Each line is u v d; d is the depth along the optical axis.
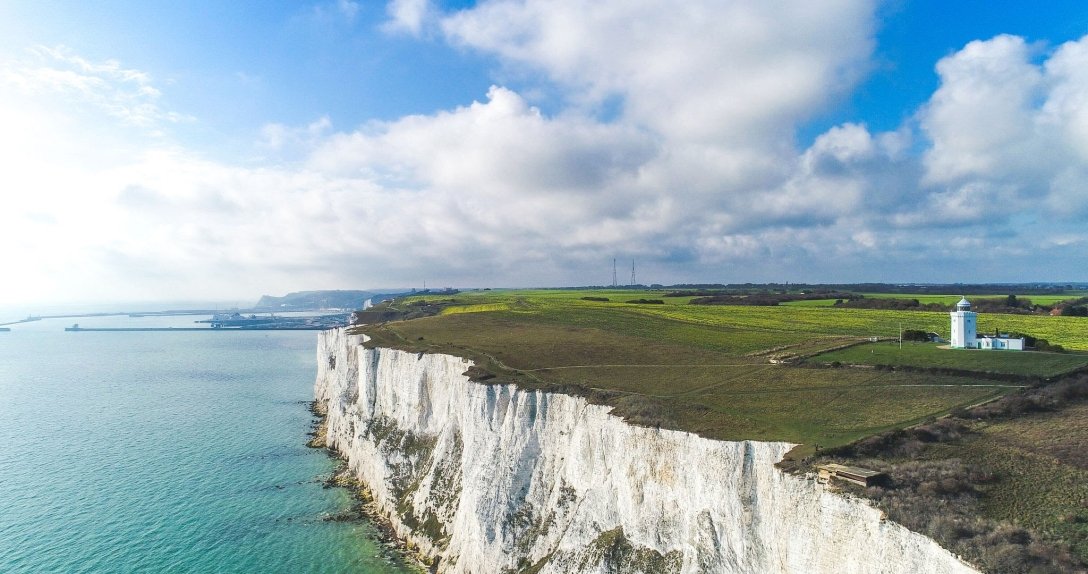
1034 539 24.39
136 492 61.12
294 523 54.72
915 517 26.33
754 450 35.12
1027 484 28.33
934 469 30.23
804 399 44.53
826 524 29.22
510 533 45.34
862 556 27.27
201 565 46.50
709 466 36.16
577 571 39.03
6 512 55.53
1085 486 27.41
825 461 32.41
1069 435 32.50
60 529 52.00
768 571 31.98
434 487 54.72
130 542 49.91
